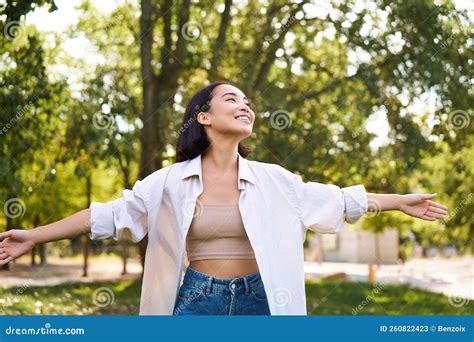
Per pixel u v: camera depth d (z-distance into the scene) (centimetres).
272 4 882
